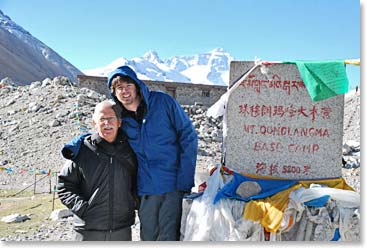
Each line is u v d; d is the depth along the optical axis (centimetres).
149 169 462
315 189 453
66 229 818
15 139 1977
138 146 461
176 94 3250
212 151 1812
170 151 468
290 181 493
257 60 514
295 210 443
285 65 509
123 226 450
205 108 2681
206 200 459
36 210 1008
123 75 452
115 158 446
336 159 505
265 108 516
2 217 927
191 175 475
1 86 2906
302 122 509
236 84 511
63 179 448
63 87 2725
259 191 469
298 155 510
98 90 3130
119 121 448
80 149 446
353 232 435
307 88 473
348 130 2248
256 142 518
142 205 467
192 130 480
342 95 502
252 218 437
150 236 463
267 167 514
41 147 1852
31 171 1559
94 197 435
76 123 2119
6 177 1482
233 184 479
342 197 446
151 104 468
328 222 434
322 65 468
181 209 477
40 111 2344
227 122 524
